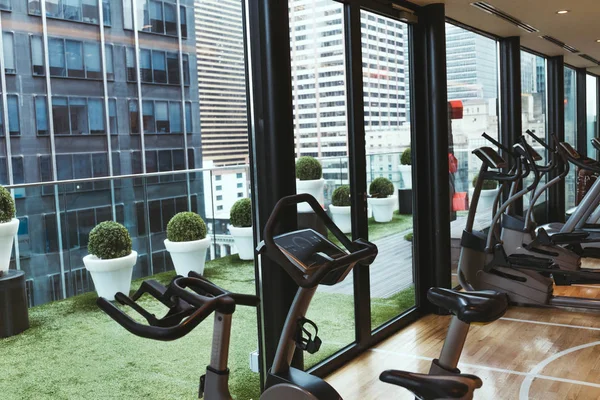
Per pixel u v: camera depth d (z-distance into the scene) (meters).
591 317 4.85
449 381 2.12
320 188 3.84
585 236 5.27
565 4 5.06
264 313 3.27
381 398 3.44
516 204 6.97
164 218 3.28
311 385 2.25
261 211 3.24
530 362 3.89
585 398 3.32
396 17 4.58
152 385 3.13
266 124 3.19
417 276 5.04
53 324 2.75
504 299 2.17
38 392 2.68
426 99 4.95
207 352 3.41
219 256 3.53
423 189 5.02
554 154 5.09
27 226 2.70
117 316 1.84
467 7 5.05
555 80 8.38
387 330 4.52
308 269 2.02
